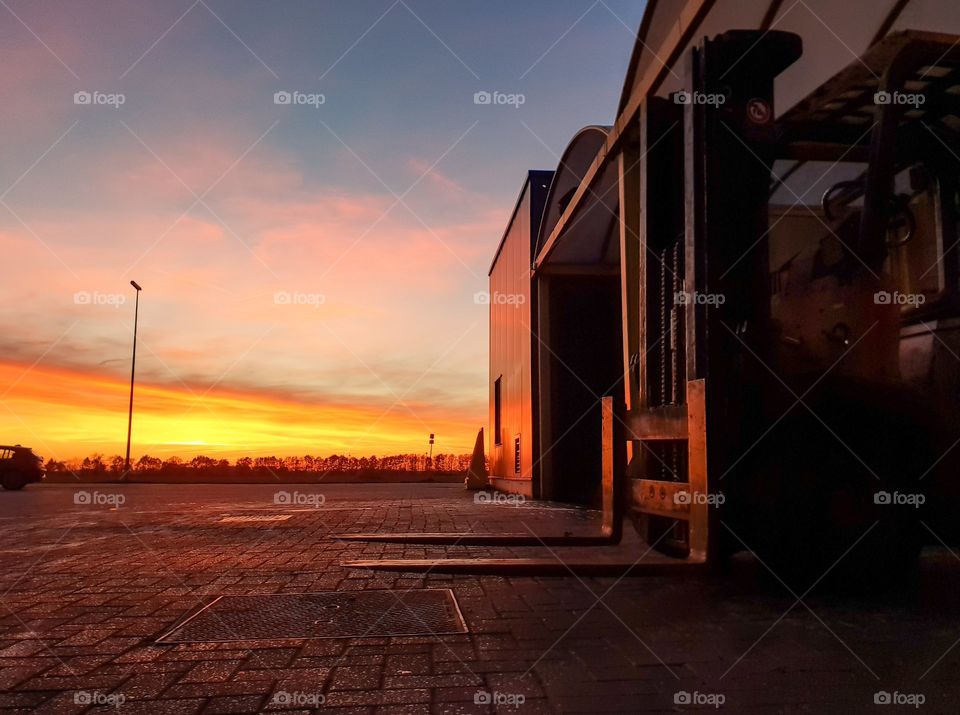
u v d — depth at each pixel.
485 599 4.07
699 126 4.64
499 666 2.81
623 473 5.94
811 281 4.77
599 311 14.45
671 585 4.42
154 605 3.95
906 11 5.21
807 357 4.53
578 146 10.88
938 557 5.62
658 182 5.54
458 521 9.02
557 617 3.62
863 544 4.06
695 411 4.41
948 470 4.34
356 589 4.38
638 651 3.01
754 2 6.23
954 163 4.80
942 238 4.75
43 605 3.96
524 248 15.43
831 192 4.82
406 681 2.63
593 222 11.98
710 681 2.63
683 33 6.14
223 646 3.09
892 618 3.56
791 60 4.70
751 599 4.02
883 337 4.56
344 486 27.23
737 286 4.54
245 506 12.86
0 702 2.41
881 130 4.36
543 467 14.19
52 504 14.26
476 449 21.53
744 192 4.62
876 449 4.13
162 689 2.54
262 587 4.46
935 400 4.50
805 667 2.78
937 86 4.77
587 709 2.35
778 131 4.68
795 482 4.15
